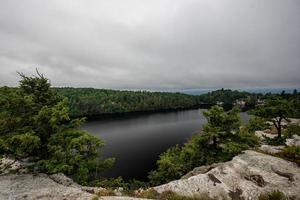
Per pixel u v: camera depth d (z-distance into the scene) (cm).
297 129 3312
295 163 1465
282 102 2938
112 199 1105
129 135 8119
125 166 4650
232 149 1791
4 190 1233
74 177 1714
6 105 1498
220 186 1239
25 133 1432
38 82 1728
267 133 3816
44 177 1466
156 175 2881
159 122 11519
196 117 13638
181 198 1131
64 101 1659
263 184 1230
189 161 2308
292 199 1069
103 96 18750
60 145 1572
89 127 10019
